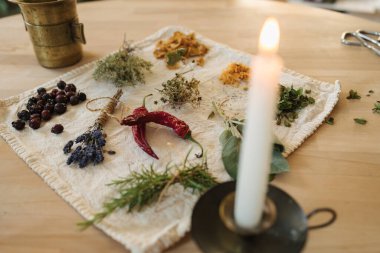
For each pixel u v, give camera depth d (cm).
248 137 26
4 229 36
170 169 40
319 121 48
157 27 75
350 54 64
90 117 50
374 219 36
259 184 27
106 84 57
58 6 55
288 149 44
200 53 64
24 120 49
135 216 36
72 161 42
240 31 73
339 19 76
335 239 34
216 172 41
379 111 50
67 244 34
